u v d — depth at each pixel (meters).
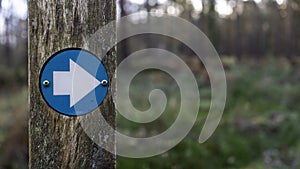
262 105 7.60
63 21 0.86
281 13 18.70
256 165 4.90
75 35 0.87
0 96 7.05
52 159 0.87
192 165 4.21
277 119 6.57
